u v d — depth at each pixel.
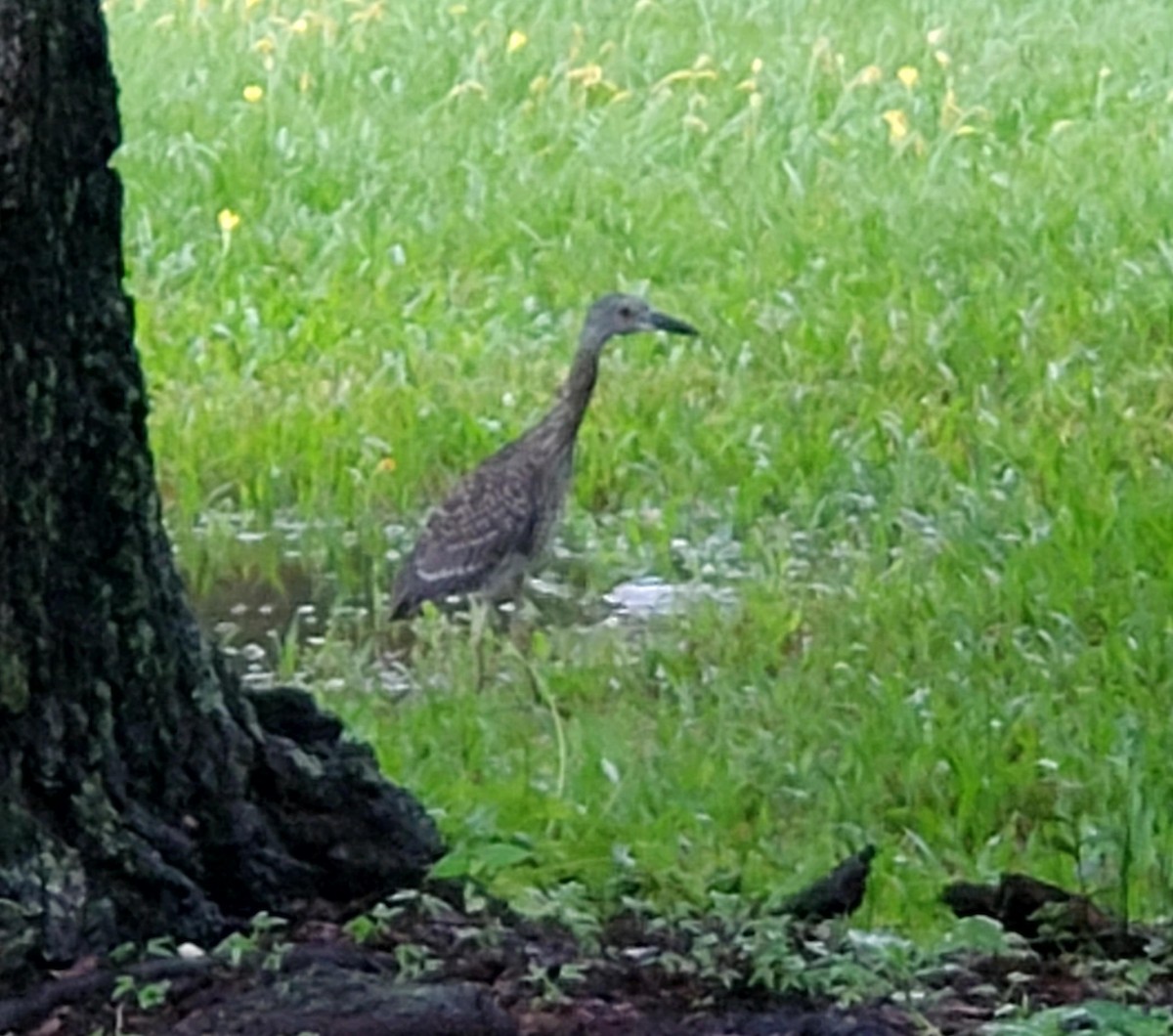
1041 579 14.03
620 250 20.23
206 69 24.20
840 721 12.51
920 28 26.30
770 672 13.45
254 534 15.64
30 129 8.38
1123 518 14.76
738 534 15.59
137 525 8.75
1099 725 12.26
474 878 9.43
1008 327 18.28
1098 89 24.16
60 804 8.56
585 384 14.79
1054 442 16.09
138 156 21.62
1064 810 11.52
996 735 12.16
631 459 16.50
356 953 8.58
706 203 21.31
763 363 17.88
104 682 8.66
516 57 24.89
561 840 10.53
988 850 11.23
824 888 9.59
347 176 21.77
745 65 24.89
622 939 9.16
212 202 21.09
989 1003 8.78
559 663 13.54
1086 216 20.75
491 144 22.58
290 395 17.31
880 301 18.91
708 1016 8.52
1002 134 23.20
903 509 15.47
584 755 11.96
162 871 8.65
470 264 20.09
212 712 8.91
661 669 13.32
